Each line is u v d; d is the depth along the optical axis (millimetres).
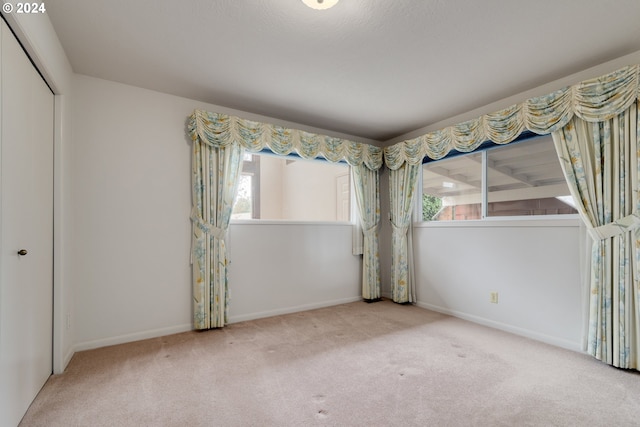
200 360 2238
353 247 4066
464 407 1656
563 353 2375
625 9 1740
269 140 3234
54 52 1923
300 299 3615
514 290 2861
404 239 3879
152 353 2365
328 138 3686
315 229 3768
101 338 2512
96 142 2539
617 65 2266
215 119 2939
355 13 1782
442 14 1792
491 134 2879
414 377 1986
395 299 3957
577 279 2447
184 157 2938
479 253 3170
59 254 2051
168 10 1759
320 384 1898
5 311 1384
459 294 3354
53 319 2016
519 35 1995
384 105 3127
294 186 4531
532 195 2867
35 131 1742
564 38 2025
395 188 4023
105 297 2539
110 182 2588
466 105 3129
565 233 2527
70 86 2344
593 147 2293
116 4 1702
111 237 2580
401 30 1943
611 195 2195
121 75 2525
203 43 2088
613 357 2117
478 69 2430
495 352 2393
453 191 3584
